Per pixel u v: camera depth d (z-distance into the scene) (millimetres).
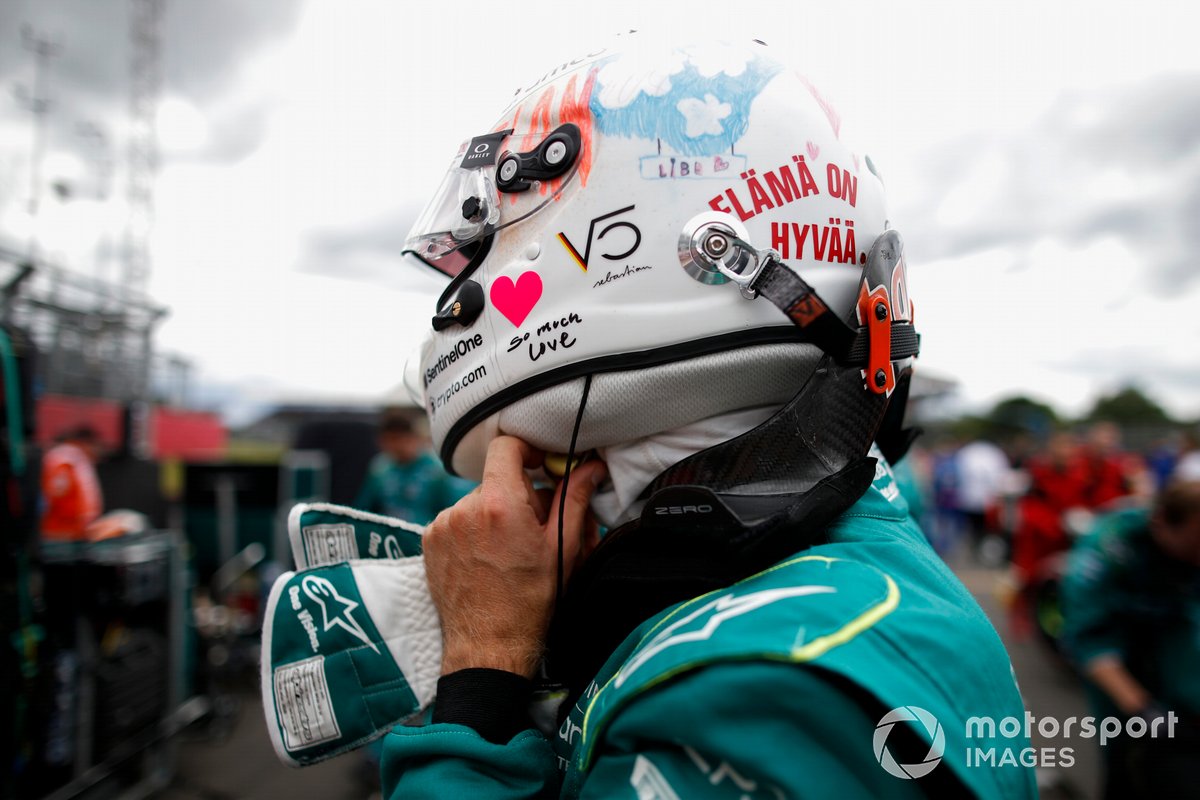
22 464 1979
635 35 763
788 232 672
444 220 784
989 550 9164
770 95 702
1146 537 1962
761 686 476
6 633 1904
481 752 625
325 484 5629
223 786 3096
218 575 4656
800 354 661
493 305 731
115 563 2492
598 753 548
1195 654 1872
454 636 721
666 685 504
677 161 669
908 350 711
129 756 2627
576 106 709
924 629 530
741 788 473
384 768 686
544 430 709
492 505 708
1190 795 1648
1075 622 2078
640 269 661
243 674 4312
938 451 11852
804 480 618
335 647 830
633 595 682
